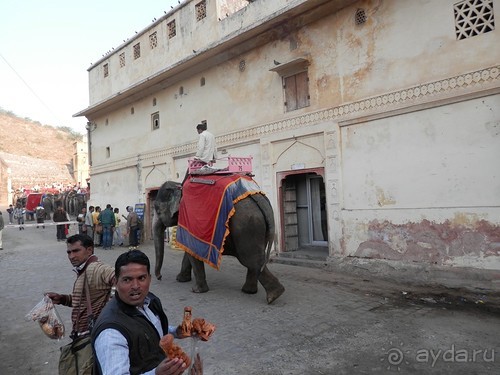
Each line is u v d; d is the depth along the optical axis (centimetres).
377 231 788
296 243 1027
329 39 879
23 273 956
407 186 743
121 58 1644
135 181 1570
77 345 255
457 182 676
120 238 1453
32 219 2838
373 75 799
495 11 639
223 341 467
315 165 912
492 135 636
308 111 921
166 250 1271
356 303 596
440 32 701
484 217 641
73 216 2600
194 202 699
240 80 1102
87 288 281
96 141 1844
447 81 690
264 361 408
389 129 773
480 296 611
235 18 1123
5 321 590
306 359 410
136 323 197
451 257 679
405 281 720
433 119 709
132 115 1585
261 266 614
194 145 1264
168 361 173
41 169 4434
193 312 587
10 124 6256
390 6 773
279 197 999
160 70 1364
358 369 384
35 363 436
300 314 554
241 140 1093
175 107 1352
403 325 496
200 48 1245
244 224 623
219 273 872
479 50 654
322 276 792
